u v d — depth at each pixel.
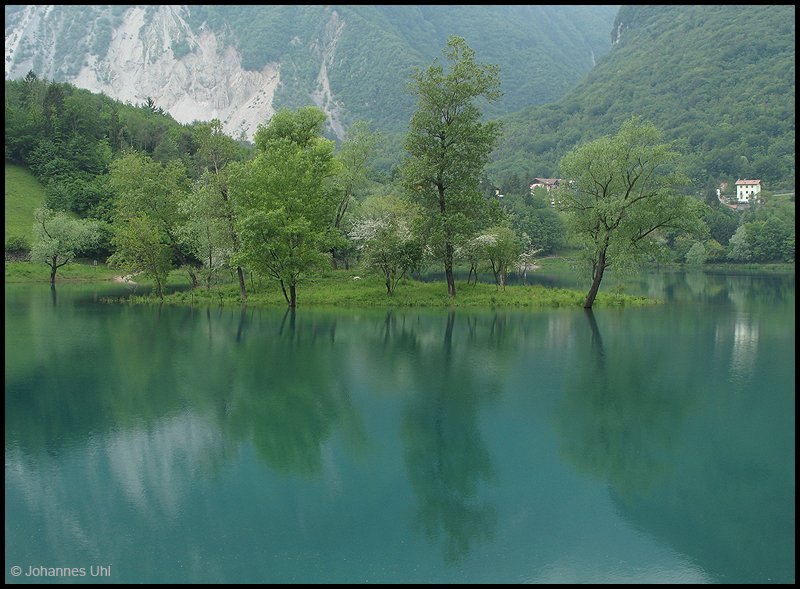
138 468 19.64
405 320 48.72
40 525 16.27
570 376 30.42
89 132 141.00
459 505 17.39
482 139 56.06
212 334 42.09
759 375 30.61
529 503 17.69
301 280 58.19
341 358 34.59
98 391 27.66
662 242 53.72
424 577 14.22
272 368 32.06
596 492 18.14
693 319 49.53
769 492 18.16
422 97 56.94
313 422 23.86
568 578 14.22
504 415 24.61
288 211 54.53
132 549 15.17
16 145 127.06
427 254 61.00
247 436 22.45
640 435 22.42
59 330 43.47
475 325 46.31
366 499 17.86
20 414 24.59
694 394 27.36
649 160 51.06
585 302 56.72
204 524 16.42
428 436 22.41
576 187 54.22
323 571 14.41
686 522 16.70
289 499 17.64
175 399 26.61
